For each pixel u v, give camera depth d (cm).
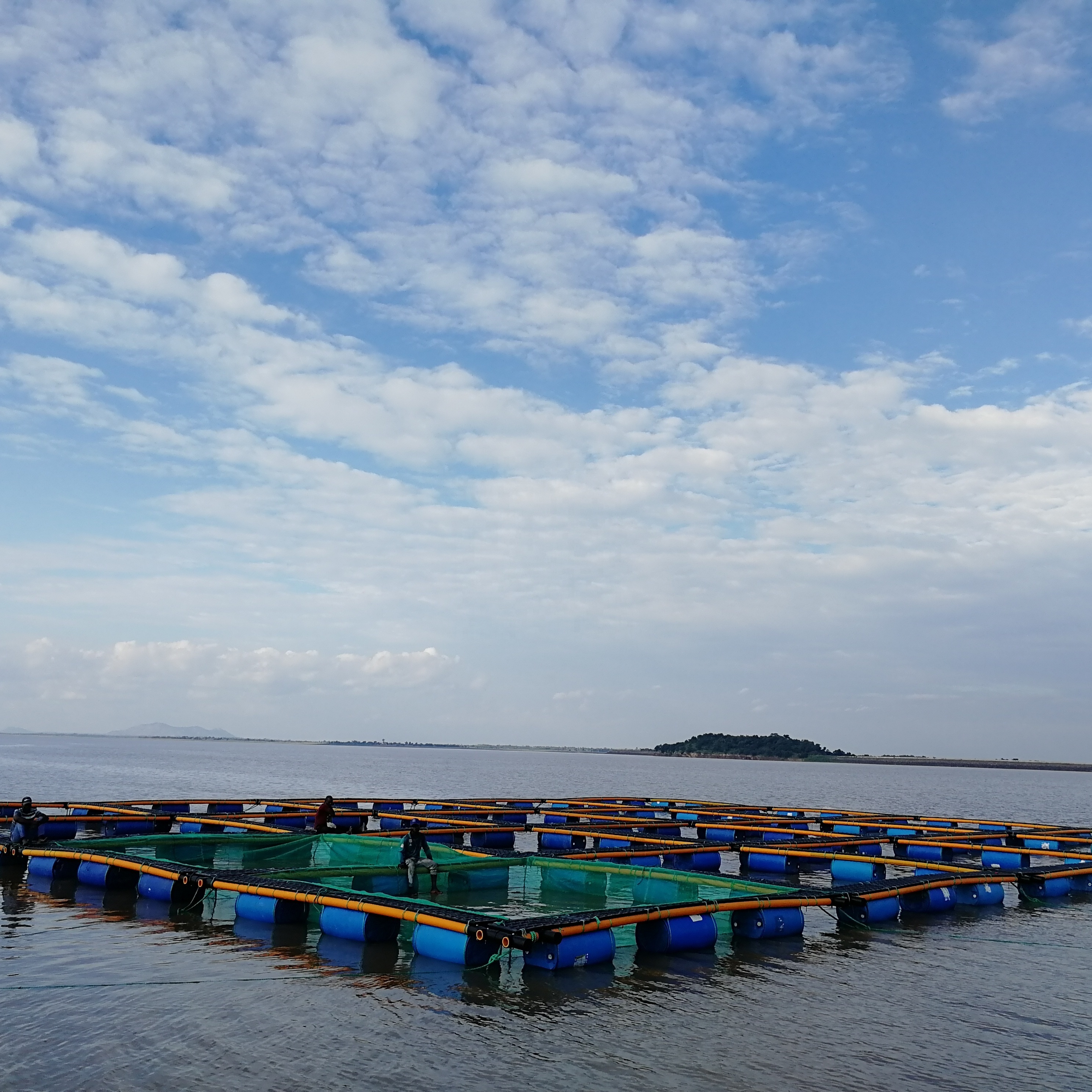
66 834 3203
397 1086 1088
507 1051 1217
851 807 8488
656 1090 1112
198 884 2064
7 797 6250
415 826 2331
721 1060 1220
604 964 1680
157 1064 1132
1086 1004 1579
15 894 2253
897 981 1691
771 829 3912
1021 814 8188
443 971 1586
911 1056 1277
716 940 1889
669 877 2242
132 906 2120
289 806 4625
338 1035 1256
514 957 1689
